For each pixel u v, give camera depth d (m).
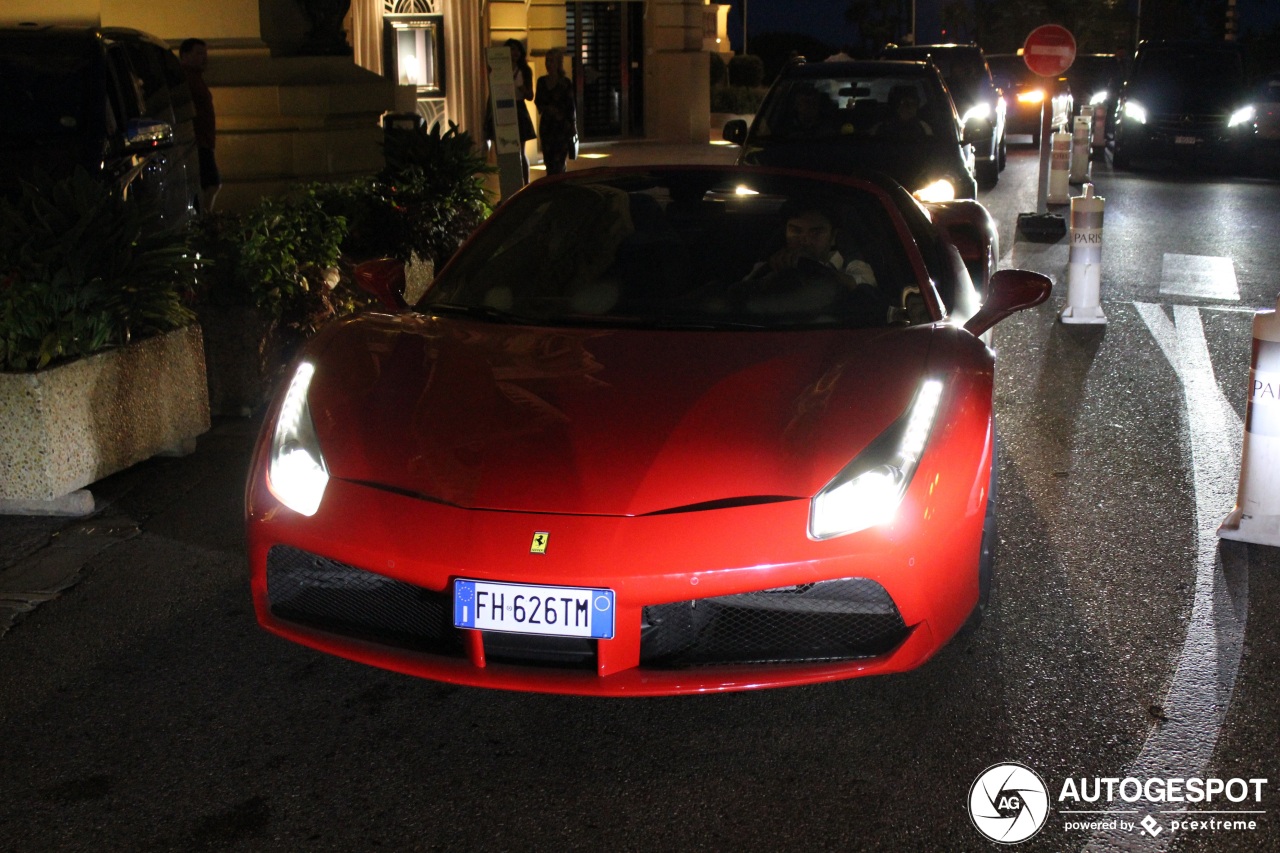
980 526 3.54
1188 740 3.36
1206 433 6.28
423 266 9.21
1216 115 20.67
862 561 3.18
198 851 2.89
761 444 3.35
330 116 12.62
